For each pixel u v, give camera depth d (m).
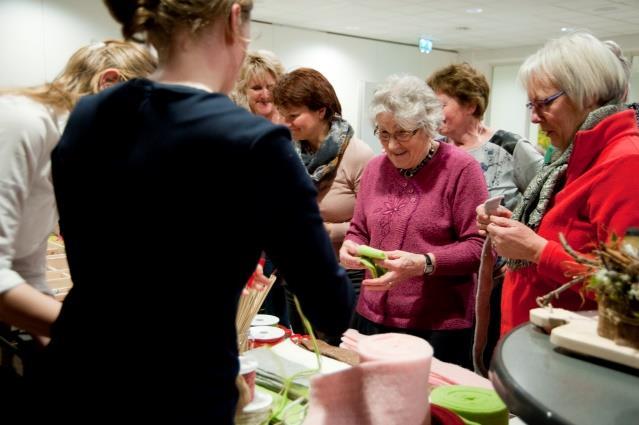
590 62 1.37
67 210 0.86
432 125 1.85
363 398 0.92
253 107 2.86
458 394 1.18
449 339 1.91
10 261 1.07
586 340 0.82
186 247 0.75
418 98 1.84
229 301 0.79
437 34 10.27
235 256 0.77
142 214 0.76
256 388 1.32
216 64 0.86
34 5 6.61
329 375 0.91
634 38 9.96
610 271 0.80
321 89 2.50
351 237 2.10
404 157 1.91
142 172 0.76
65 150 0.85
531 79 1.47
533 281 1.50
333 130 2.53
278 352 1.54
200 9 0.80
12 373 1.34
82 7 6.93
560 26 9.36
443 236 1.91
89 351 0.79
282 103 2.51
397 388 0.91
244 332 1.50
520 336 0.93
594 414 0.65
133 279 0.77
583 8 7.95
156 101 0.78
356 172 2.53
